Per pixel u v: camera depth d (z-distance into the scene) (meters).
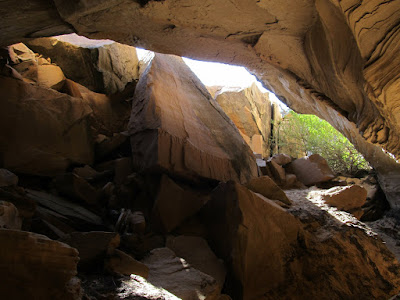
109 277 2.91
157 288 2.85
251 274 4.39
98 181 6.07
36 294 1.61
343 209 6.51
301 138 12.61
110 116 8.56
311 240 5.24
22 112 5.41
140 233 4.55
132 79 9.38
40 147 5.52
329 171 8.73
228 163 7.01
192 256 4.52
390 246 7.50
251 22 4.38
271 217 4.84
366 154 8.72
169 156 5.57
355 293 4.79
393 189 8.56
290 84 6.48
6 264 1.56
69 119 6.14
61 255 1.75
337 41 3.87
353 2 2.97
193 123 6.91
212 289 3.37
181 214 5.20
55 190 5.29
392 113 3.53
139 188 5.63
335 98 5.21
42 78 7.12
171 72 7.86
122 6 4.03
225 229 4.68
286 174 9.18
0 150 5.04
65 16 4.06
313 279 4.89
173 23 4.52
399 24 2.85
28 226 3.30
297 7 3.88
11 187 3.58
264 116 14.80
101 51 8.30
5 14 3.92
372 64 3.23
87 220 4.66
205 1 3.92
